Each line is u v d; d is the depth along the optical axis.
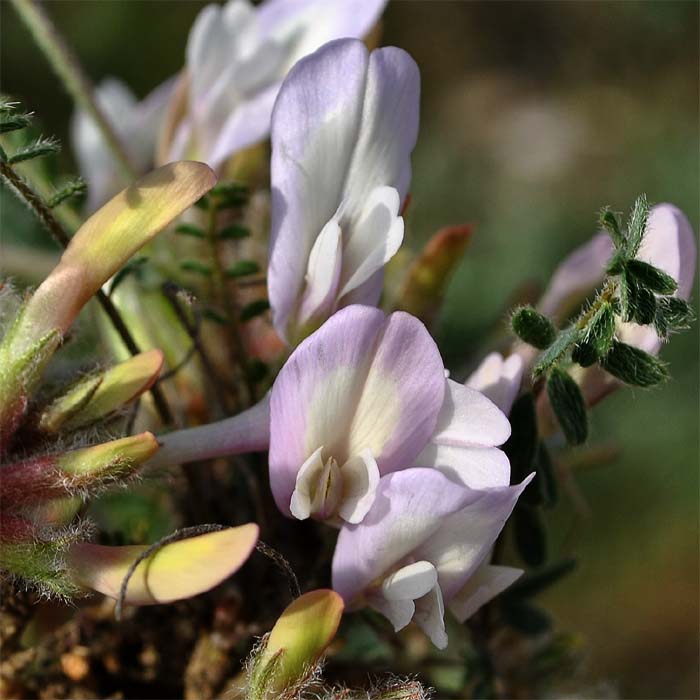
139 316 0.22
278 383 0.20
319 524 0.22
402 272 0.23
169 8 0.66
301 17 0.23
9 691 0.21
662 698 0.51
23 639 0.21
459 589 0.20
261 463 0.22
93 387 0.20
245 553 0.19
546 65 0.78
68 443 0.20
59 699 0.22
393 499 0.20
